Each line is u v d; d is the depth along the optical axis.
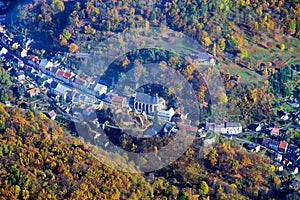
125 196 192.50
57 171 195.88
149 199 195.25
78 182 192.00
